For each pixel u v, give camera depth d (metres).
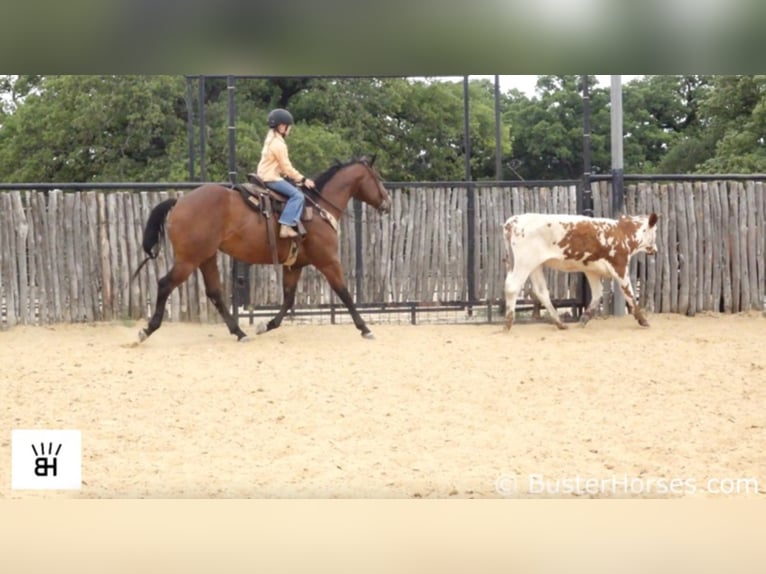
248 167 26.14
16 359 11.99
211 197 12.98
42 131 28.00
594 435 8.39
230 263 14.79
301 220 13.35
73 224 14.47
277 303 14.95
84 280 14.51
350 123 27.75
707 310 15.63
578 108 32.97
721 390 10.13
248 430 8.66
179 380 10.70
